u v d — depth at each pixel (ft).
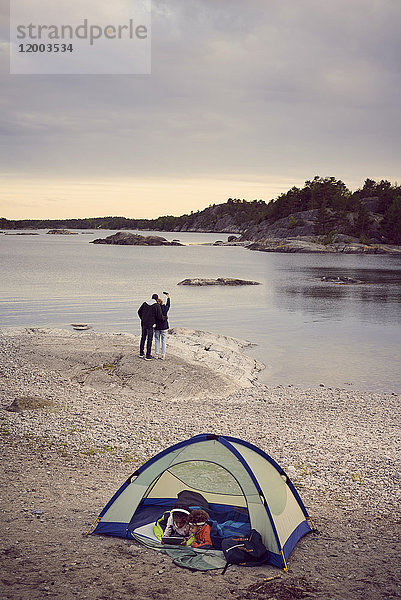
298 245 557.74
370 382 72.95
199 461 26.71
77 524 26.40
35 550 22.65
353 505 32.76
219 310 144.66
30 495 30.42
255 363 82.07
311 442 45.85
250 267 330.54
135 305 149.69
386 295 187.42
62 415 49.67
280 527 24.85
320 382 72.69
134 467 37.70
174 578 21.18
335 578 22.09
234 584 21.03
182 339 88.89
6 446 40.55
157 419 50.57
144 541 24.73
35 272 259.80
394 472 39.04
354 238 609.42
